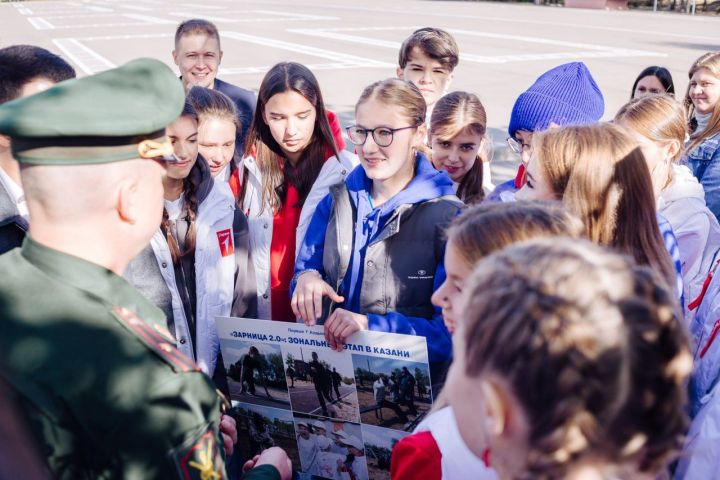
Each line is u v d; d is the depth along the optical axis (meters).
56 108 1.21
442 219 2.07
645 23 26.48
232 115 2.94
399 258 2.09
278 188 2.88
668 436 0.82
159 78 1.37
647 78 4.93
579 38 21.72
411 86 2.16
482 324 0.82
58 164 1.19
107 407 1.12
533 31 24.03
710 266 2.66
